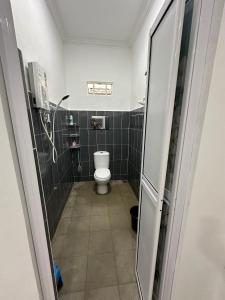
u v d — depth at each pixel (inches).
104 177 95.5
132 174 109.5
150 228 36.4
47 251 27.8
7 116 20.5
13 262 23.3
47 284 29.2
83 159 118.3
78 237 66.1
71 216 80.5
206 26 19.9
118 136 117.8
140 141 88.7
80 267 52.5
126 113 114.8
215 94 21.6
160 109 30.2
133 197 99.5
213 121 22.5
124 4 71.6
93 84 109.7
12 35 19.4
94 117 112.0
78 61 103.9
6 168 20.7
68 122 108.0
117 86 110.8
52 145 66.7
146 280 38.7
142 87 84.0
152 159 34.9
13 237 22.7
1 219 21.2
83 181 122.5
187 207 25.8
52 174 68.0
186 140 24.2
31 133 23.1
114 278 48.8
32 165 23.4
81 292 44.9
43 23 63.5
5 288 23.1
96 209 86.6
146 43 76.5
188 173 24.8
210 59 20.6
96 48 103.7
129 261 54.8
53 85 76.4
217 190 25.7
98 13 77.7
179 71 26.5
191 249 28.3
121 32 93.4
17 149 22.1
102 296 44.0
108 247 60.8
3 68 19.6
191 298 32.1
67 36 97.1
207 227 27.4
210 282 31.3
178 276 29.6
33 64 47.4
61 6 72.8
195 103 22.5
